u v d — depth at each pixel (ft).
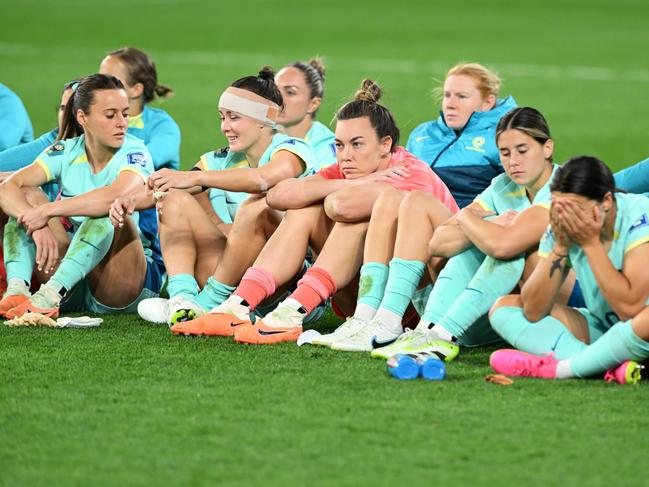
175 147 87.51
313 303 65.92
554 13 334.03
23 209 71.41
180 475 44.21
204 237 71.20
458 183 82.74
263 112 71.20
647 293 55.67
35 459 45.91
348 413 51.31
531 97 187.73
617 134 152.56
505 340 63.36
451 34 283.59
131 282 73.92
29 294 71.87
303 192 66.95
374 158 68.03
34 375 57.57
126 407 52.19
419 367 57.31
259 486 43.19
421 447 47.11
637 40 270.26
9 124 93.35
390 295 63.72
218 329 65.98
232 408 52.01
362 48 256.11
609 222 56.65
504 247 60.39
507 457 46.06
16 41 261.65
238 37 276.21
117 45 257.96
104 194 71.05
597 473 44.50
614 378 56.59
